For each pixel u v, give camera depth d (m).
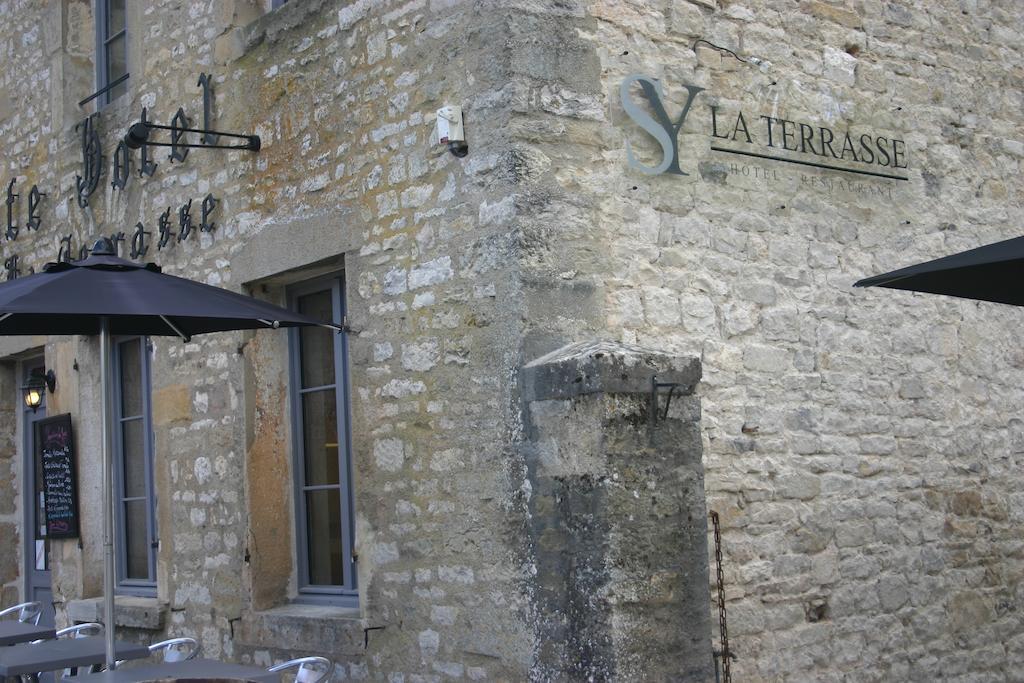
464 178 5.61
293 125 6.67
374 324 6.06
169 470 7.47
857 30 6.62
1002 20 7.30
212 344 7.13
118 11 8.55
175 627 7.34
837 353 6.24
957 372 6.70
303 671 5.39
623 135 5.67
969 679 6.49
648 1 5.84
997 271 4.45
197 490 7.21
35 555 9.54
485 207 5.48
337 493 6.67
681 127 5.85
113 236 8.14
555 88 5.49
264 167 6.84
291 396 6.97
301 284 6.94
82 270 5.02
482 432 5.46
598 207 5.54
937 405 6.59
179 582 7.33
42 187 9.07
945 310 6.71
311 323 5.27
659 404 5.00
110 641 5.21
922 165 6.77
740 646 5.66
